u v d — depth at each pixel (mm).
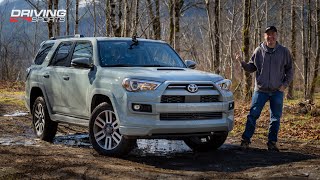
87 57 7586
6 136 9023
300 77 33781
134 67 7148
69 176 5332
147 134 6227
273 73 7293
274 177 5164
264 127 11070
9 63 47312
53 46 8750
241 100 19906
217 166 6070
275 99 7375
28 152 6980
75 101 7590
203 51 32625
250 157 6770
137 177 5254
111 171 5543
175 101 6309
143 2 26453
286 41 33969
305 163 6039
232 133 10188
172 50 8211
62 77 7918
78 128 10656
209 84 6582
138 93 6312
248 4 20094
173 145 8164
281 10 29609
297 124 11438
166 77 6395
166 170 5754
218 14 22375
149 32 27969
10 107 15781
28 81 9086
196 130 6387
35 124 8852
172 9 24844
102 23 29188
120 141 6543
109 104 6734
